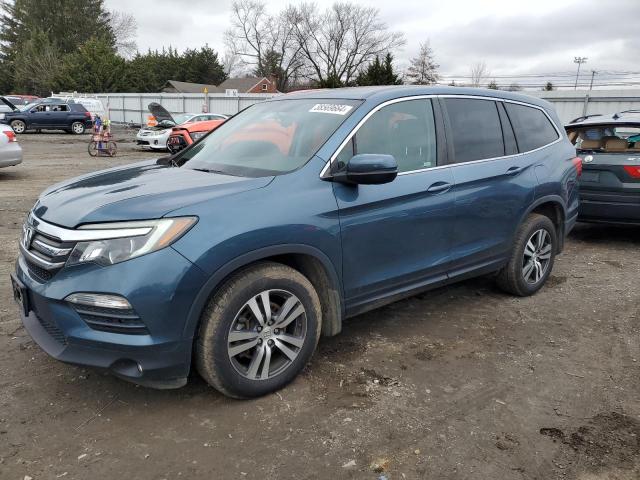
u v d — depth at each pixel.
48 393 3.17
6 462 2.57
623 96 21.06
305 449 2.73
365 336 4.07
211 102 35.41
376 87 4.04
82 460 2.60
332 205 3.25
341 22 72.12
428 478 2.55
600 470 2.63
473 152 4.23
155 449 2.70
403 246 3.70
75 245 2.71
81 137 28.17
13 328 4.01
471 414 3.07
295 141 3.55
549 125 5.12
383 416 3.02
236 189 3.03
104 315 2.65
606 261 6.36
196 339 2.90
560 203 5.00
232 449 2.71
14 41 76.69
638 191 6.46
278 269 3.08
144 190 3.04
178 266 2.68
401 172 3.70
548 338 4.14
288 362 3.22
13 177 12.20
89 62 55.91
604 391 3.37
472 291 5.14
